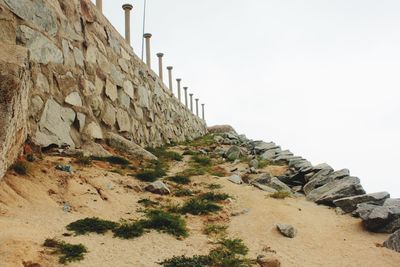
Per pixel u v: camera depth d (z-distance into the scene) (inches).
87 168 302.7
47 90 323.3
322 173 394.3
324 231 251.8
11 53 242.1
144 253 182.2
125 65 539.5
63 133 339.9
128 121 515.5
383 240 236.2
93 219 207.5
